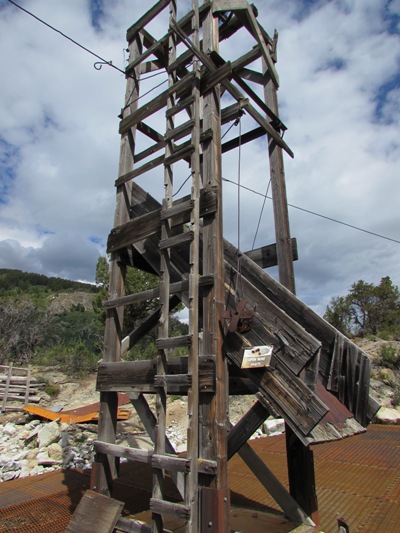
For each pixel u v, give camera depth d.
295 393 2.56
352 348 2.83
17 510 3.61
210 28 3.62
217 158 3.22
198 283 2.92
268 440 6.30
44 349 26.72
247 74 4.54
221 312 2.89
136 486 4.20
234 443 2.82
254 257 4.12
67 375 17.61
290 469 3.24
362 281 29.06
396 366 14.12
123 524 2.84
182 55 3.69
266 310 2.89
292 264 3.86
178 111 3.53
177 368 3.08
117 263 3.86
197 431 2.62
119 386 3.37
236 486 4.07
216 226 3.01
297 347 2.66
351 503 3.41
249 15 3.94
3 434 8.71
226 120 3.88
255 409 2.81
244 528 2.95
